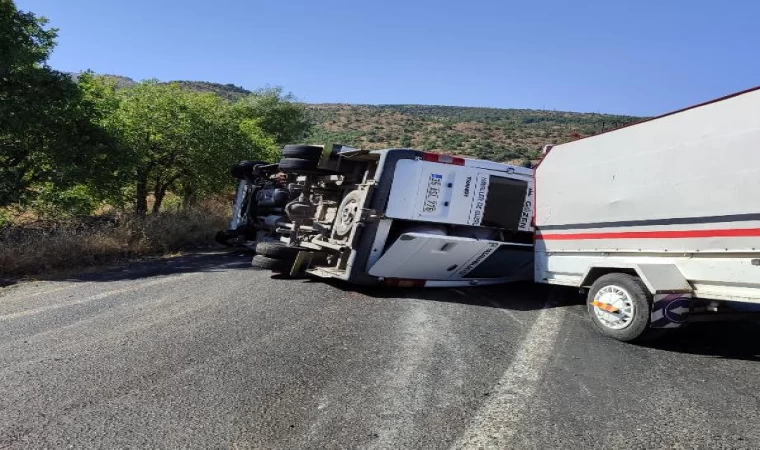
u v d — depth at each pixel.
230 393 4.16
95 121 13.01
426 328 6.13
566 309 7.30
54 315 6.60
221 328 5.96
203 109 16.70
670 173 5.57
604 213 6.34
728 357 5.22
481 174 8.38
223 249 13.41
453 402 4.03
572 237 6.82
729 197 5.00
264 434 3.50
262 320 6.33
